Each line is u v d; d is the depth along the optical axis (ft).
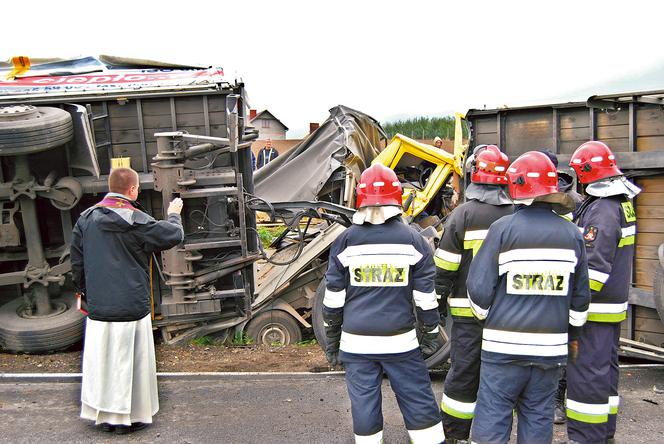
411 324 11.71
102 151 20.65
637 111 17.74
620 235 12.39
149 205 21.27
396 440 13.98
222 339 22.91
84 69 24.35
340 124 28.91
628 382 17.63
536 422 10.54
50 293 21.31
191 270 20.43
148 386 14.14
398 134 27.86
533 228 10.44
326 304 11.85
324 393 16.76
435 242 20.59
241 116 21.35
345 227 22.70
